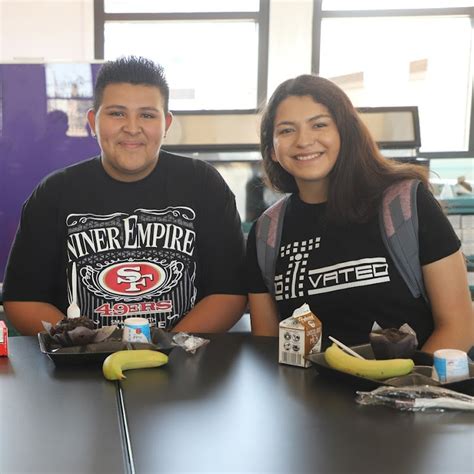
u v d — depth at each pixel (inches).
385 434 38.2
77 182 75.9
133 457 35.1
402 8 180.2
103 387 47.0
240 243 78.0
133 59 72.5
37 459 35.1
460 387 45.0
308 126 64.8
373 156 65.3
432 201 63.4
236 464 34.3
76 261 73.9
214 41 181.6
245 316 101.7
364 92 185.6
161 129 72.9
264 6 178.5
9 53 175.3
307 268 64.7
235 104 184.2
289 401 44.1
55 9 175.3
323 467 34.0
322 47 182.5
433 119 186.9
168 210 75.7
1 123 132.4
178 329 71.5
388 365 45.8
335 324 64.2
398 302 62.3
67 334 53.6
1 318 107.3
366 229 63.4
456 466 34.1
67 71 132.5
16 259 75.6
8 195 133.7
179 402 43.8
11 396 45.0
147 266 74.1
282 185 72.6
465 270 63.4
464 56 183.8
